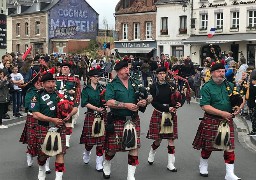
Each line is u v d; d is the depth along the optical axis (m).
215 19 35.03
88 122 7.88
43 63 7.98
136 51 41.16
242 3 33.09
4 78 12.25
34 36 51.00
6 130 11.97
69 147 9.74
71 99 7.27
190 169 7.93
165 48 38.81
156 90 7.74
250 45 32.38
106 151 7.05
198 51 35.84
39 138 6.46
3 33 22.05
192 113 16.00
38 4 50.62
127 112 6.78
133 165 6.80
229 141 6.91
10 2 55.50
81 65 25.66
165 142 10.48
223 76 6.91
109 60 23.80
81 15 51.53
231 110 6.96
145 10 40.41
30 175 7.48
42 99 6.39
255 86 11.11
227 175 7.08
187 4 36.59
